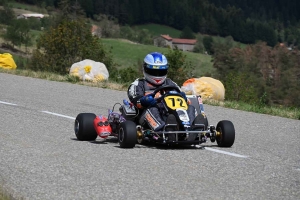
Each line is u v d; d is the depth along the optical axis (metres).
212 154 23.77
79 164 21.20
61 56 94.12
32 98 43.00
